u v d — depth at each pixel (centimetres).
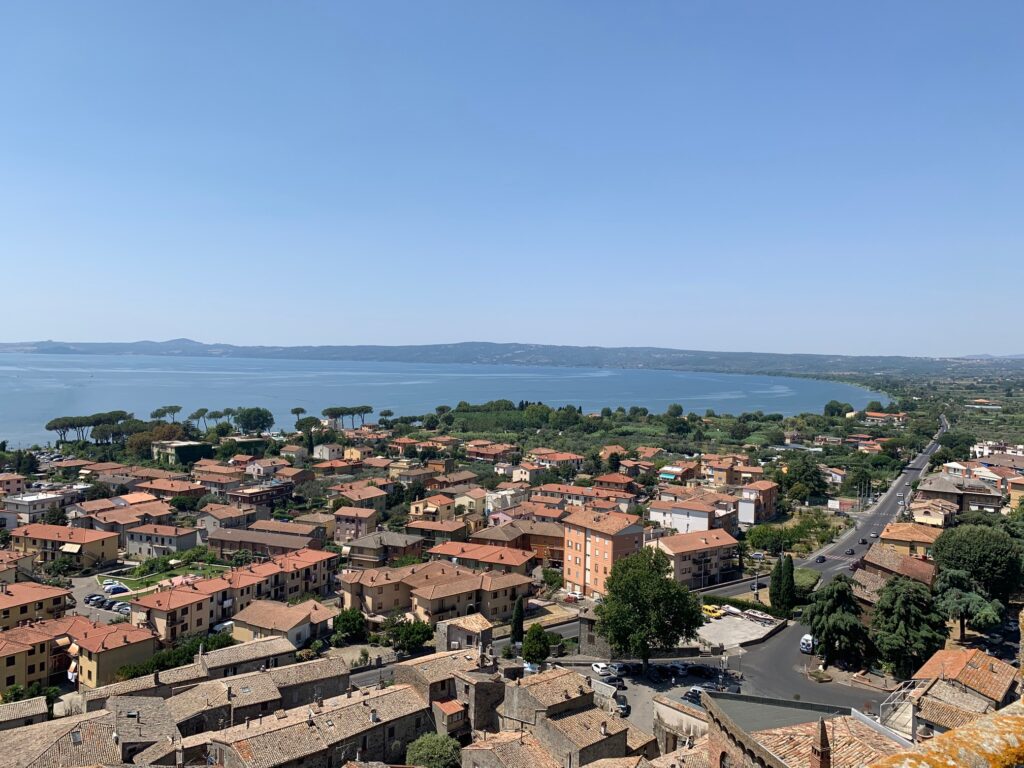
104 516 18838
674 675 10475
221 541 17850
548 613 14262
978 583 12369
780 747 4069
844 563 16562
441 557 16188
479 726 8350
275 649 10406
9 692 9662
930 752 1186
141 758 7106
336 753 7388
